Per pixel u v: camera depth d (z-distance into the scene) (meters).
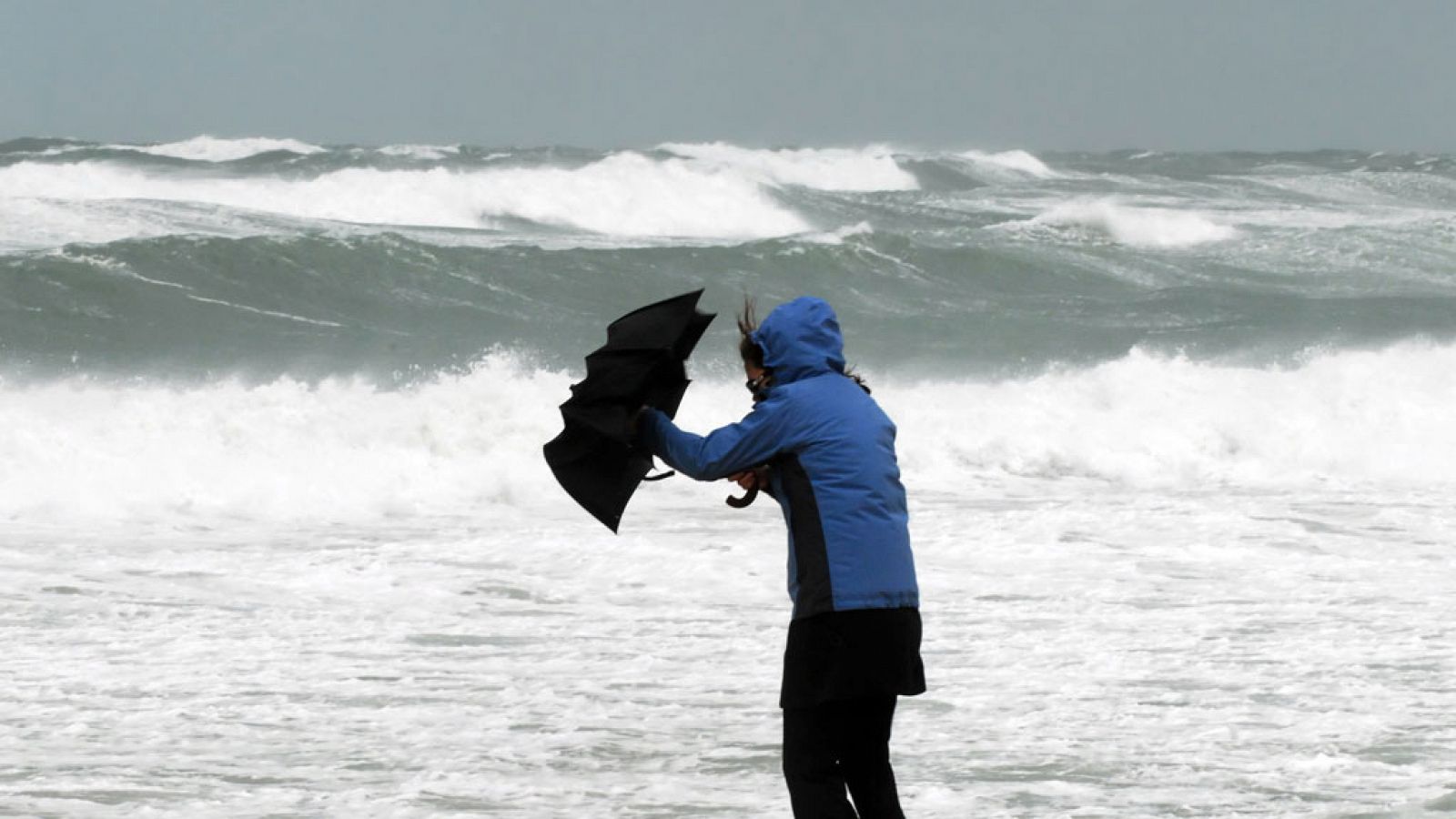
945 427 61.47
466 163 159.00
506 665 30.45
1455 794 20.73
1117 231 134.12
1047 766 23.89
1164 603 36.25
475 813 21.61
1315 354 87.31
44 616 33.97
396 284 98.25
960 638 32.62
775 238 116.50
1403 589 38.00
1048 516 47.16
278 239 99.62
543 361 83.56
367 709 27.17
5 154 158.75
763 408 16.09
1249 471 58.16
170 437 54.78
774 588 38.12
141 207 116.81
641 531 45.50
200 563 39.84
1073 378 70.75
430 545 42.56
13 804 21.66
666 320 16.55
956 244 128.62
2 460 50.59
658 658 31.14
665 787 22.89
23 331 82.50
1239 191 182.62
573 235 128.50
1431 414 65.19
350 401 59.56
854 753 16.45
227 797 22.19
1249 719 26.59
